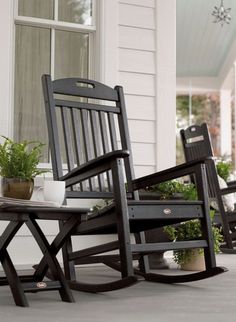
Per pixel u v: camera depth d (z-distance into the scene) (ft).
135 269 10.79
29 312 7.22
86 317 6.86
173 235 12.50
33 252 13.04
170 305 7.83
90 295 8.80
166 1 14.87
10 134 12.89
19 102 13.24
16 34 13.32
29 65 13.41
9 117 12.87
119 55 14.23
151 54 14.67
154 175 10.21
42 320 6.63
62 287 8.21
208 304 7.93
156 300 8.29
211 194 14.17
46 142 13.41
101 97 10.94
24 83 13.33
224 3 26.61
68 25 13.73
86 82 10.82
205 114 52.11
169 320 6.69
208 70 39.86
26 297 8.50
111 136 10.91
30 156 8.55
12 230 7.95
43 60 13.55
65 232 8.43
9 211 7.66
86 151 10.59
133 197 10.55
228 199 15.28
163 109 14.69
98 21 14.03
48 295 8.84
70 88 10.52
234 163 36.99
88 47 14.06
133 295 8.79
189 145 15.39
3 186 8.38
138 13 14.53
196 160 9.55
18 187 8.32
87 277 11.34
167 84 14.78
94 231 9.16
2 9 12.89
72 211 7.89
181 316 6.97
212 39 32.48
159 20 14.78
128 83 14.33
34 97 13.39
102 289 8.64
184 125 51.78
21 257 12.92
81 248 13.64
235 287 9.74
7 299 8.36
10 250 12.83
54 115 10.02
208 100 52.19
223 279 10.91
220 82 39.96
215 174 13.34
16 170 8.39
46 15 13.58
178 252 12.52
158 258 12.85
